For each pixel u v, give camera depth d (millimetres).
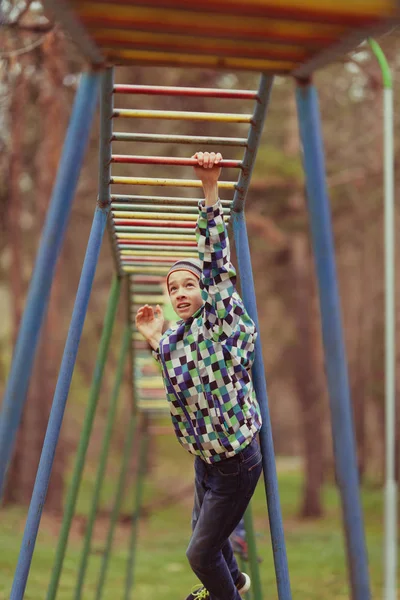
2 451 2422
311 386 19234
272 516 3176
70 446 23203
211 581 3229
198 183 3385
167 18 2025
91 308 19984
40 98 10312
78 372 23031
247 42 2199
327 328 2398
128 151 15445
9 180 13367
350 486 2387
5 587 8758
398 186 15094
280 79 16625
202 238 3033
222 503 3146
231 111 15812
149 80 15664
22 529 13367
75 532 14703
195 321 3166
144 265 4734
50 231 2416
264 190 16078
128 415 21969
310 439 19156
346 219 18141
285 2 1877
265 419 3242
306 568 11750
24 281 17719
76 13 2004
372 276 21578
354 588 2371
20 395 2430
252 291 3512
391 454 2797
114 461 23531
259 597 4297
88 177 14977
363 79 14805
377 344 21094
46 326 15555
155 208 3744
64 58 9633
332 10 1892
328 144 16703
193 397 3104
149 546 13781
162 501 17906
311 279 19344
